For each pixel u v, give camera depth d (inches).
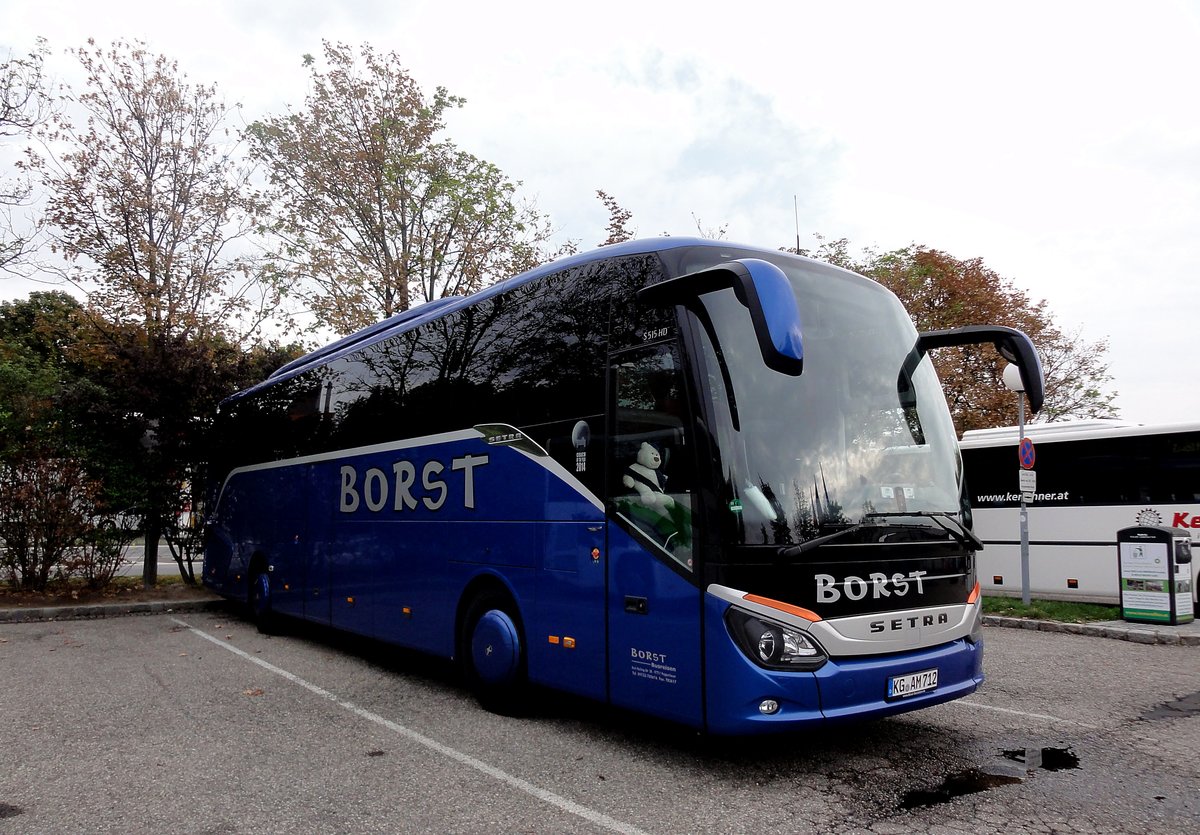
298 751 217.9
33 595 537.0
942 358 968.3
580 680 220.8
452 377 292.0
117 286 608.7
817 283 219.9
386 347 342.0
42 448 539.2
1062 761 206.8
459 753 215.2
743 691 176.7
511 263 780.0
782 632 177.9
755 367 196.2
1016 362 223.0
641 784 189.8
